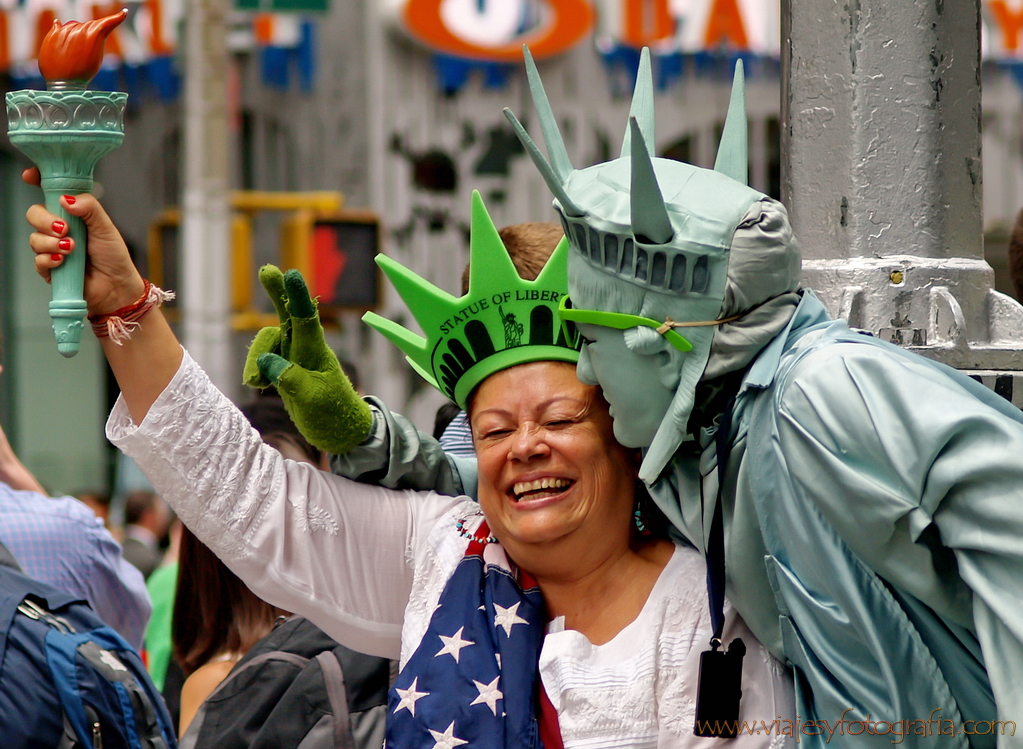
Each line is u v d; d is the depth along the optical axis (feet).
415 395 126.72
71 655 29.01
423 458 29.22
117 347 26.61
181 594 35.60
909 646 22.70
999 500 20.74
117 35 142.51
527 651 26.12
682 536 27.43
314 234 83.05
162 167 146.82
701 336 23.18
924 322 26.09
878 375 21.62
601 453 26.43
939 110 26.61
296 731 28.55
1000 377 25.58
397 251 137.80
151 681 31.42
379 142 137.80
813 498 22.20
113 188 147.64
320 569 27.68
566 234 24.12
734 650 24.98
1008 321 26.45
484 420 26.68
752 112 144.25
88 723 28.86
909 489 21.11
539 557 26.76
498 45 137.39
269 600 27.73
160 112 146.20
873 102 26.50
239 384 89.56
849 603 22.58
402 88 137.80
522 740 25.12
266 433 35.83
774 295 23.31
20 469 41.09
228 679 29.99
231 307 87.20
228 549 27.22
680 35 142.72
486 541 28.02
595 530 26.53
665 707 25.39
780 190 28.43
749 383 23.18
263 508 27.50
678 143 144.77
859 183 26.53
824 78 26.94
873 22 26.48
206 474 27.07
